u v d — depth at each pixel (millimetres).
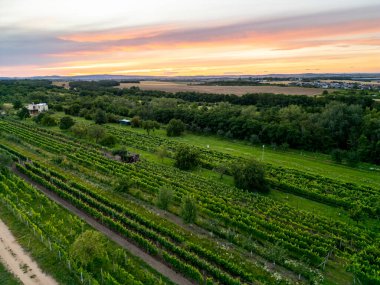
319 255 47562
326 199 68562
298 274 43000
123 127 147500
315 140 112000
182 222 55750
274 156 105562
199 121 140750
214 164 88375
